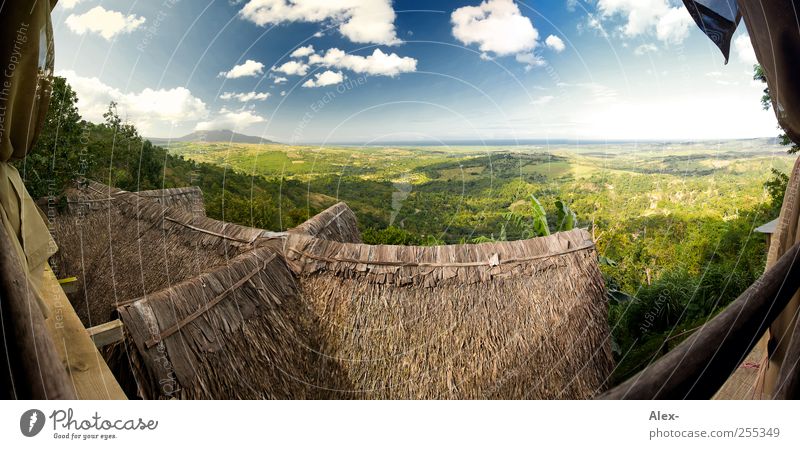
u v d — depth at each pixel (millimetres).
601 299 4508
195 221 5121
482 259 4453
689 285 7957
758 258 7977
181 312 2898
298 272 4227
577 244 4684
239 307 3385
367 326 3988
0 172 2037
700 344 1645
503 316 4137
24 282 1479
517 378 3830
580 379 3963
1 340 1370
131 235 5336
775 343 2645
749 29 2270
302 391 3410
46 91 2205
